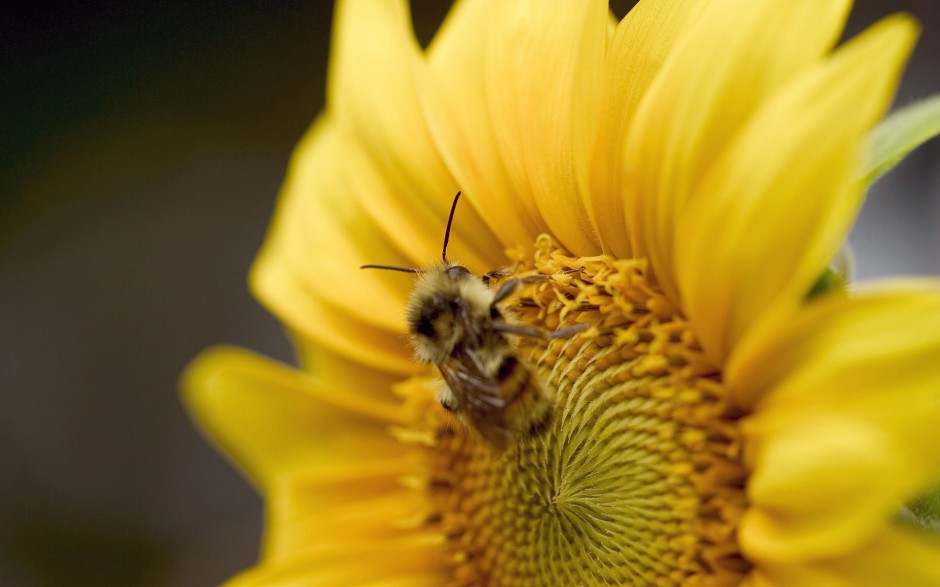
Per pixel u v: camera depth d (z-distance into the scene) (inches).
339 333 5.9
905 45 4.3
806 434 4.4
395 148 5.6
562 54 5.2
